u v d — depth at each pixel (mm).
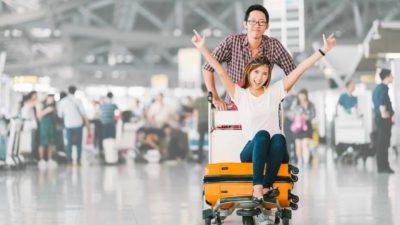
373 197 7820
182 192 8781
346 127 14781
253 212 4723
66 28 48250
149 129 17578
